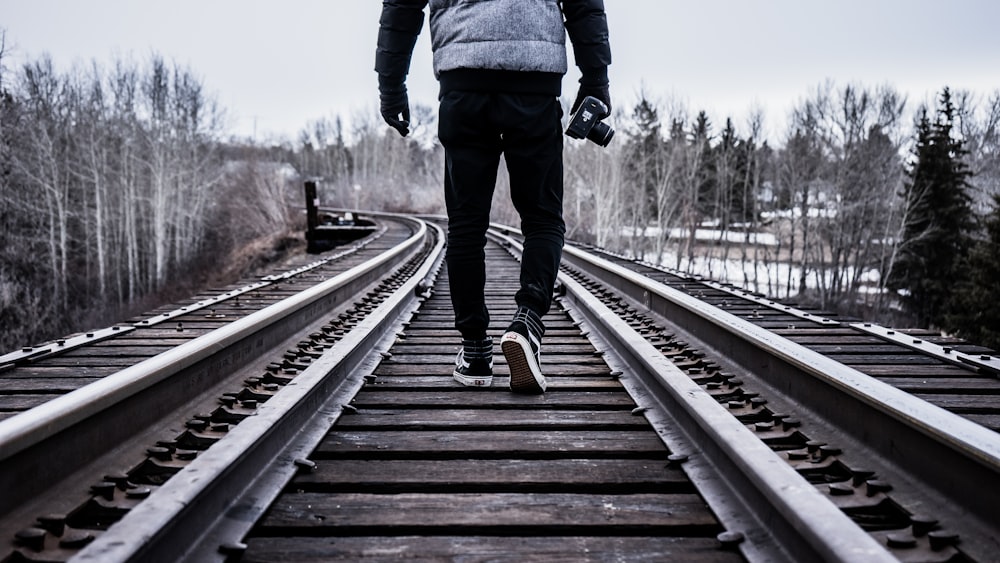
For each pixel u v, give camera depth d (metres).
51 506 1.99
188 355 2.96
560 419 3.12
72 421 2.12
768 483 1.89
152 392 2.72
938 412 2.19
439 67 3.15
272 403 2.64
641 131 74.06
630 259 10.63
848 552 1.48
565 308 6.31
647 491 2.40
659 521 2.11
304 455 2.61
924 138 50.06
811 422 2.91
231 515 2.05
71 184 56.16
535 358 3.40
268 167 67.38
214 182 63.34
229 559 1.85
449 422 3.06
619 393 3.56
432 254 11.83
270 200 61.78
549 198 3.37
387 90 3.34
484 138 3.22
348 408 3.19
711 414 2.53
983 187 64.31
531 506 2.22
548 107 3.18
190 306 5.81
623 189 62.88
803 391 3.09
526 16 3.05
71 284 50.31
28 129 53.59
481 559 1.89
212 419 2.97
